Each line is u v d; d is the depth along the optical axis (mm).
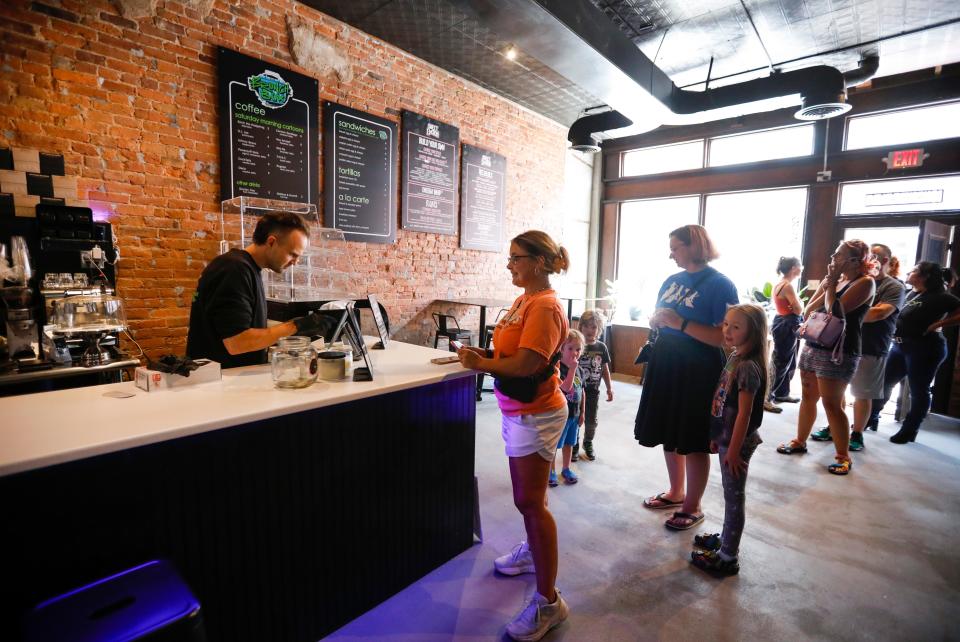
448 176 4746
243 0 3170
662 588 1834
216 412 1284
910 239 4680
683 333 2125
